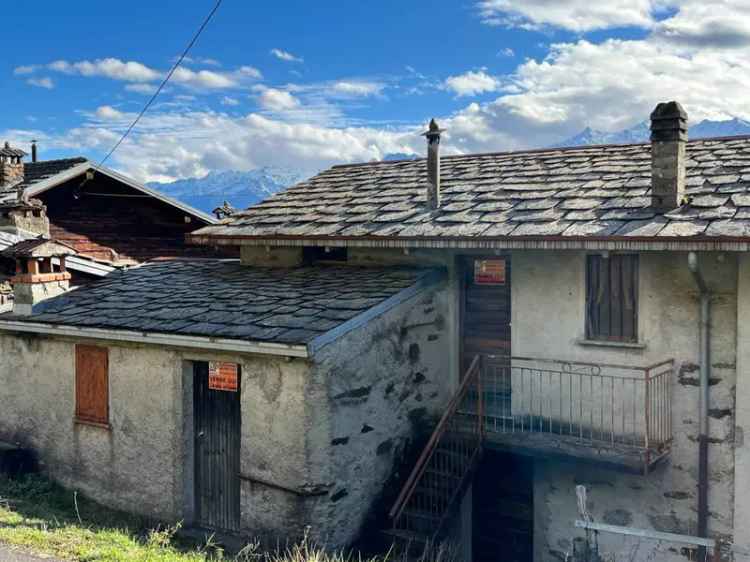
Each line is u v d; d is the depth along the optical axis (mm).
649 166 11125
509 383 11117
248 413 9578
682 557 9500
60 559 7367
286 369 9172
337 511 9328
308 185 14938
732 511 9148
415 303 10797
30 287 11930
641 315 9742
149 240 22328
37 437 12086
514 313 10812
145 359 10656
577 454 9555
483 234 10023
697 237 8430
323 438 9133
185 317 10320
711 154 11094
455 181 12695
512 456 10992
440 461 10406
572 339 10312
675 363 9516
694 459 9406
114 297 12070
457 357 11523
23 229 16062
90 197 20969
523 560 10969
